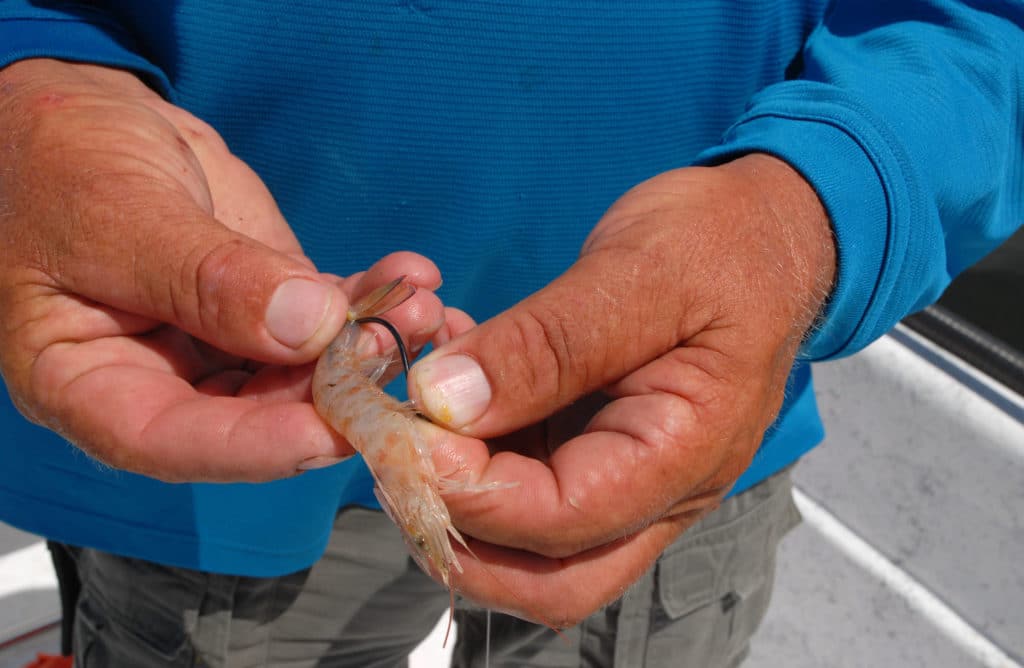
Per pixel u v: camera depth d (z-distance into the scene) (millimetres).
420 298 346
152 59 394
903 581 612
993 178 377
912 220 344
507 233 413
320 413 307
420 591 495
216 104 396
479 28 376
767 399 322
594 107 397
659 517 315
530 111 391
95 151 312
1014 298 619
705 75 417
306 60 380
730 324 309
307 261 376
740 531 487
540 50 382
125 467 311
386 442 313
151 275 301
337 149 394
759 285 314
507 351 303
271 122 395
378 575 482
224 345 309
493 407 307
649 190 330
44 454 421
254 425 300
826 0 429
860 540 635
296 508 431
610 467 301
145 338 327
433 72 381
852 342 359
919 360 589
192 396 311
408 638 516
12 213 310
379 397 324
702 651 501
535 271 427
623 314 302
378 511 467
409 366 339
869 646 632
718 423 307
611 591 329
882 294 347
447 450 308
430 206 404
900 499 609
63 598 521
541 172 403
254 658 473
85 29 366
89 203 303
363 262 420
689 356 309
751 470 469
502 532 308
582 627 484
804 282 326
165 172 318
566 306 301
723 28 411
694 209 318
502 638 496
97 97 329
